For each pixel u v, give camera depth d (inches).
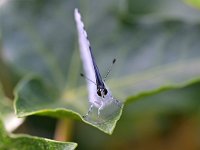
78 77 6.4
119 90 6.3
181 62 6.5
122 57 6.6
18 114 5.3
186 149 7.3
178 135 7.3
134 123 7.1
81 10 6.7
